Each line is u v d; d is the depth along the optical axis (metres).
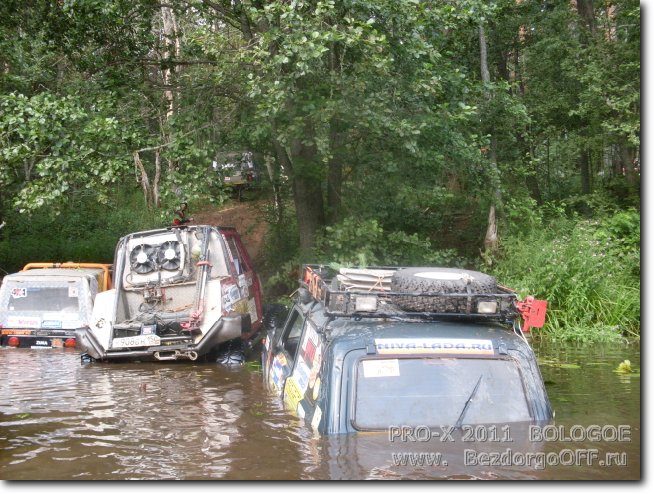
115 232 22.19
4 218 20.34
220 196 11.34
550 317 10.48
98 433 5.35
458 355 4.34
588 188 17.34
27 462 4.60
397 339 4.36
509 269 11.62
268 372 6.95
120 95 12.16
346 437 4.05
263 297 13.77
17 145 10.60
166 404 6.40
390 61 9.26
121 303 9.80
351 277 5.39
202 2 12.27
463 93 11.48
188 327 9.05
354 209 11.90
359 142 11.43
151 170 12.60
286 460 4.14
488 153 14.02
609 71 14.00
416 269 5.28
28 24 13.40
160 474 4.21
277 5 9.28
